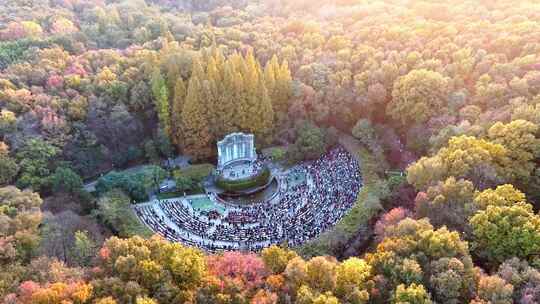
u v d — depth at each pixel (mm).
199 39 165750
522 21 139875
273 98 137250
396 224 84625
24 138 113188
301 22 173875
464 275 67000
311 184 119188
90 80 133625
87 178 125125
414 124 125875
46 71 134000
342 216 103000
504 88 111688
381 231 87250
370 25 164125
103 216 102188
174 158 136500
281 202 111750
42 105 121062
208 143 132500
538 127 94812
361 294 64625
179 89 127438
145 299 62312
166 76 136750
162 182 121812
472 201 81875
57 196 106500
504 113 104000
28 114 117062
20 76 130375
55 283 66250
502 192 80812
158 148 133875
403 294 62594
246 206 111938
